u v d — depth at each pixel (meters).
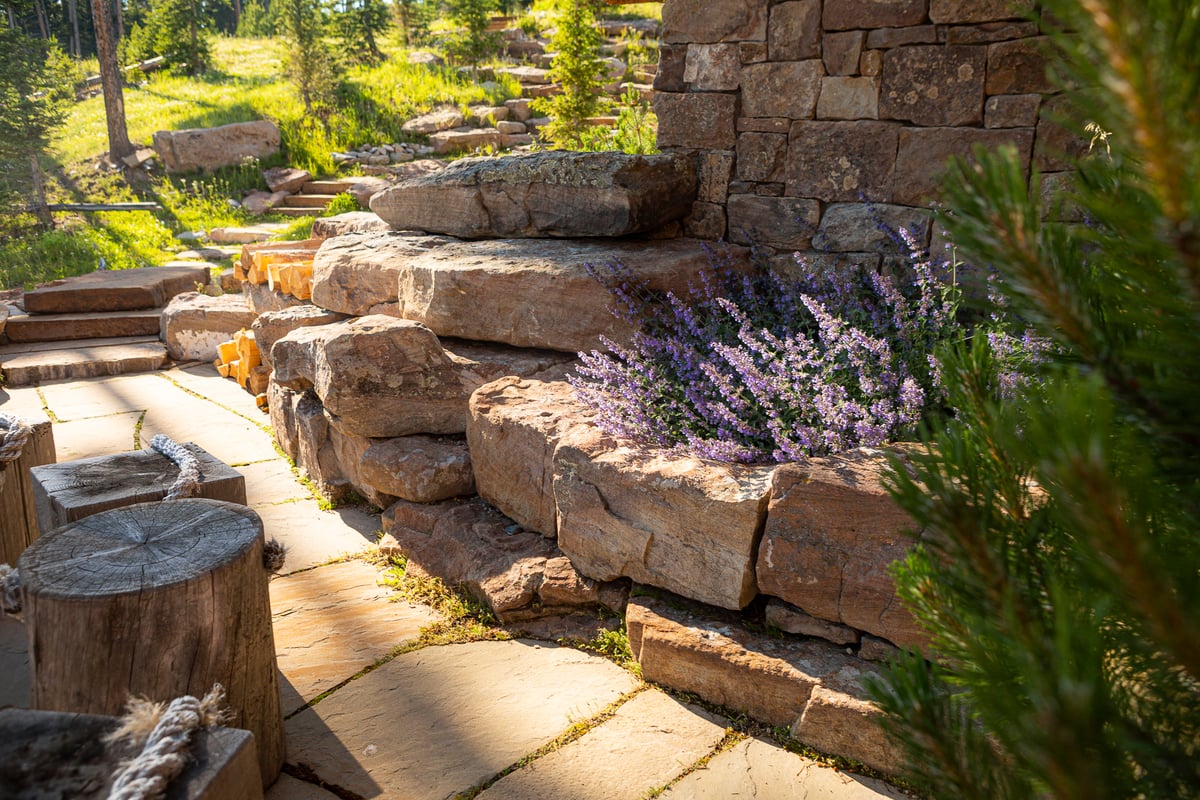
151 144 17.44
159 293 8.88
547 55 22.06
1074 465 0.73
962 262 3.89
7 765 1.59
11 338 8.02
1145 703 0.99
